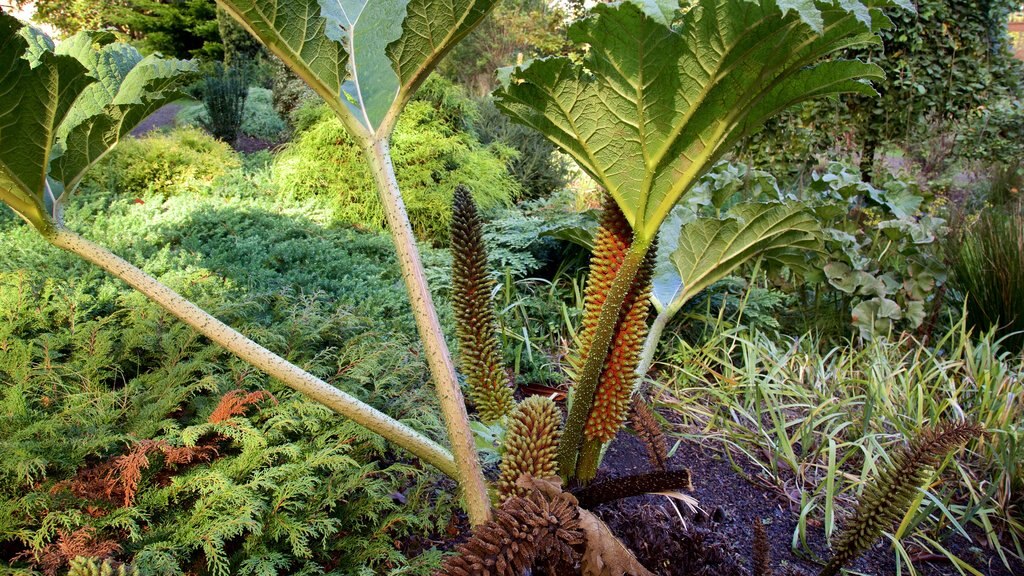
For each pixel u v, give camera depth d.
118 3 14.58
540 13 11.29
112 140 1.29
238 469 1.68
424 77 1.19
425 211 4.96
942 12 5.73
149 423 1.79
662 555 1.43
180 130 6.64
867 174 6.35
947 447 1.30
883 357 2.93
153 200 4.70
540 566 1.29
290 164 5.29
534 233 4.03
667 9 0.91
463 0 1.06
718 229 2.22
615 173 1.17
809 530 2.08
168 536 1.52
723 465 2.42
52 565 1.41
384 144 1.24
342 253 3.76
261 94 9.84
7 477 1.61
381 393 2.21
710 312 3.40
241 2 1.03
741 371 2.85
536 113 1.19
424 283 1.24
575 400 1.33
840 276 3.34
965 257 3.62
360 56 1.31
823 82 1.06
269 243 3.79
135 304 2.42
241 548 1.60
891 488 1.34
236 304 2.46
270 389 2.09
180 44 14.66
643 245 1.20
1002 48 6.28
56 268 2.92
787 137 5.70
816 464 2.40
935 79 5.98
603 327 1.24
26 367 1.98
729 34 0.94
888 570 1.94
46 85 1.01
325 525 1.61
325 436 1.88
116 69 1.32
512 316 3.42
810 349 3.24
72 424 1.80
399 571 1.49
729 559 1.51
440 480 2.01
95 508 1.53
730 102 1.03
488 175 5.32
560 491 1.19
